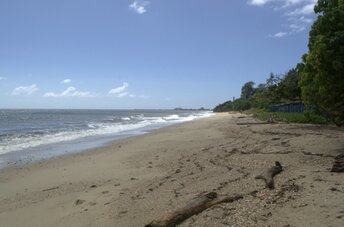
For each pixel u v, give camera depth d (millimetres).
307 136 16641
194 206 6328
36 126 41344
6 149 18203
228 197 6910
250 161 11062
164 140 20453
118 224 6219
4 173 11750
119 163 12672
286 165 10016
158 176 9891
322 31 11758
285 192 7180
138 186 8797
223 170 10031
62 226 6391
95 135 27047
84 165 12695
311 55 11352
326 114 14766
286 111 42250
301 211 6094
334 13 11523
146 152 15352
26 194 8867
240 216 6020
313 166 9695
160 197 7582
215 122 39719
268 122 30938
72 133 29297
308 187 7453
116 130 33031
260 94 59531
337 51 10820
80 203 7668
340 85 11086
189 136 22250
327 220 5648
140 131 31047
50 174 11281
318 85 11758
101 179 10023
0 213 7371
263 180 8234
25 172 11828
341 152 11562
